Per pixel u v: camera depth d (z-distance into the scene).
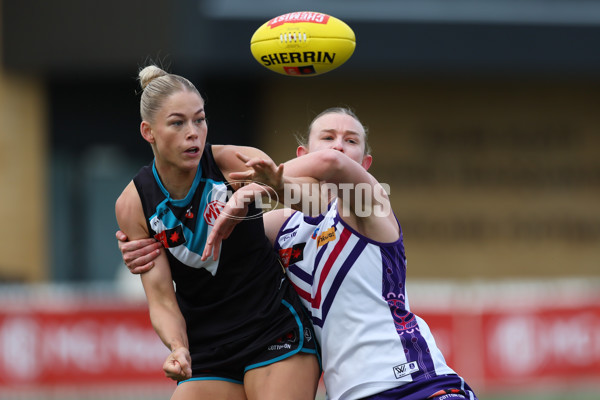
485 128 52.06
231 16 45.50
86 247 50.88
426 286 38.78
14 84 47.28
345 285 15.31
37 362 33.12
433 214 51.75
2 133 47.09
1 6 46.31
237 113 51.22
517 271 51.94
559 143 52.31
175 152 14.88
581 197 52.34
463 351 33.84
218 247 14.52
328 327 15.43
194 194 15.32
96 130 50.69
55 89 50.25
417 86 51.75
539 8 47.16
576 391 34.56
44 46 46.25
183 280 15.93
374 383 15.01
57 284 48.62
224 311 15.88
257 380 15.64
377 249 15.36
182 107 14.77
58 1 46.09
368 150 17.34
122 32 45.66
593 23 47.12
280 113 51.34
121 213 15.70
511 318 34.09
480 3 47.03
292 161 14.48
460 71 47.91
